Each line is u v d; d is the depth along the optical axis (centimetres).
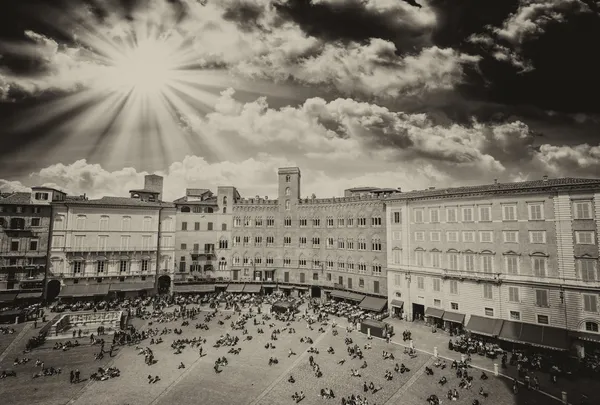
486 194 6312
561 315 5403
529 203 5841
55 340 6356
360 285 8569
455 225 6725
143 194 10181
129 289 8919
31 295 8025
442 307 6819
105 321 7331
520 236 5900
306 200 9906
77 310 7812
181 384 4869
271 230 10150
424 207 7238
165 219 9800
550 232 5600
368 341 6216
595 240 5188
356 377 4950
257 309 8312
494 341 5919
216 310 8219
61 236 8612
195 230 10019
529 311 5719
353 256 8800
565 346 5141
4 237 8094
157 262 9550
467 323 6256
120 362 5500
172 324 7219
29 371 5134
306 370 5203
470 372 4941
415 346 5925
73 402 4394
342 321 7394
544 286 5578
